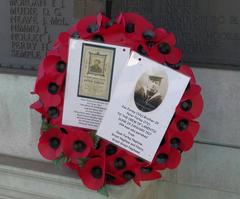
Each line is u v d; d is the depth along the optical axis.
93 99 1.30
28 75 1.68
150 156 1.28
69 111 1.32
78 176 1.48
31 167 1.59
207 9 1.50
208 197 1.63
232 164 1.58
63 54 1.30
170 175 1.65
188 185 1.64
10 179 1.62
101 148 1.31
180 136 1.29
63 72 1.30
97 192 1.42
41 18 1.64
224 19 1.49
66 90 1.31
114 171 1.32
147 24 1.30
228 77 1.53
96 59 1.28
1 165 1.62
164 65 1.25
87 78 1.29
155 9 1.54
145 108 1.26
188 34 1.53
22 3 1.65
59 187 1.53
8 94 1.71
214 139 1.58
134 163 1.30
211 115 1.56
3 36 1.70
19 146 1.73
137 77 1.26
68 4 1.59
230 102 1.54
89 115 1.31
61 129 1.34
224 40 1.50
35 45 1.66
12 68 1.70
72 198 1.52
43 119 1.36
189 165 1.62
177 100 1.25
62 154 1.36
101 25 1.28
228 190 1.60
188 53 1.54
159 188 1.67
